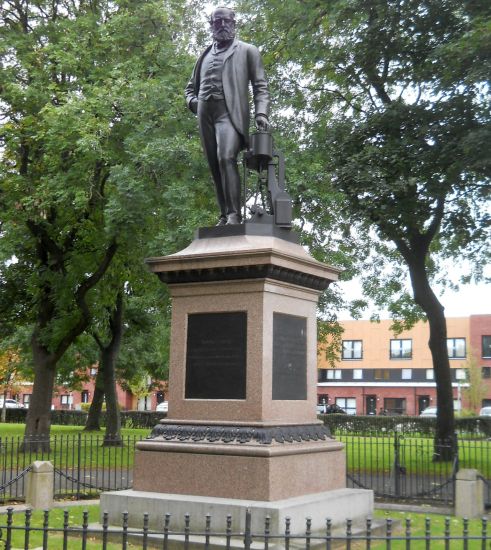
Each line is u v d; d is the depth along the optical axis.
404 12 20.59
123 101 22.22
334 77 23.94
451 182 19.52
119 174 21.23
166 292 23.86
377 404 72.19
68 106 21.81
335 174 21.05
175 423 9.59
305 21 23.00
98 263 26.59
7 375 58.97
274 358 9.44
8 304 29.64
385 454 26.31
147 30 25.19
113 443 30.47
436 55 19.02
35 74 24.42
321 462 9.70
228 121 10.53
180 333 9.84
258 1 24.08
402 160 19.62
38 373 27.50
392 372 72.12
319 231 24.20
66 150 23.42
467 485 13.55
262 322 9.30
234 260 9.45
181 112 22.38
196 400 9.57
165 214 21.58
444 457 21.98
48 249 27.08
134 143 21.73
